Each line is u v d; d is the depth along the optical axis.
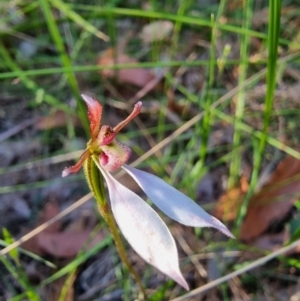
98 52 0.16
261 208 0.12
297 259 0.11
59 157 0.13
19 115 0.15
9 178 0.14
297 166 0.12
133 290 0.11
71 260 0.12
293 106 0.14
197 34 0.16
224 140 0.14
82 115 0.12
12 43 0.17
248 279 0.11
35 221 0.13
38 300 0.10
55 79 0.16
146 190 0.07
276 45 0.09
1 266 0.12
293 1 0.17
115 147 0.07
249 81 0.12
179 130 0.12
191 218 0.07
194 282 0.11
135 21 0.17
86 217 0.12
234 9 0.16
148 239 0.07
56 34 0.11
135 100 0.15
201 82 0.15
